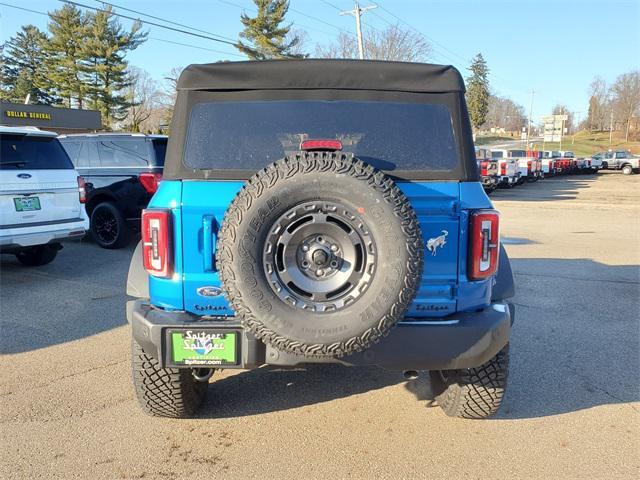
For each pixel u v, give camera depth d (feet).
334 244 8.65
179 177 9.73
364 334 8.49
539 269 27.63
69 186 24.49
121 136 31.27
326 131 10.12
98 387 13.42
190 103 10.03
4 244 21.81
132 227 31.63
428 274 9.68
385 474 9.90
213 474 9.86
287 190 8.42
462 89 10.23
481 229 9.59
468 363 9.46
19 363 14.88
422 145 10.06
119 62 164.55
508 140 347.56
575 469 10.11
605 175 142.72
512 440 11.13
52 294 21.80
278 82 10.07
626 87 359.66
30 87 187.93
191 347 9.29
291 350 8.58
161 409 11.34
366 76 10.11
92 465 10.09
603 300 21.80
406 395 13.17
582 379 14.21
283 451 10.64
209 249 9.50
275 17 139.64
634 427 11.72
